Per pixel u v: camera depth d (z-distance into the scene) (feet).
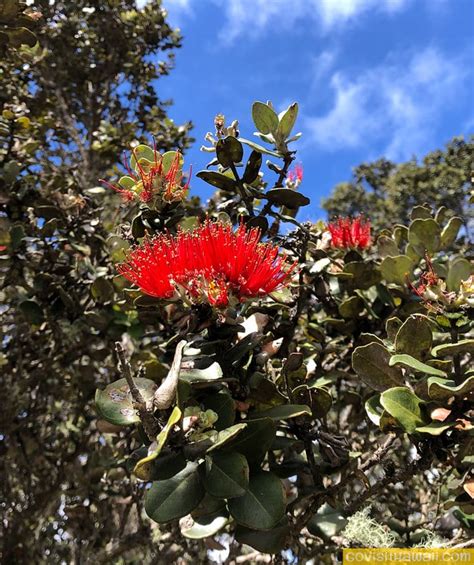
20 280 11.68
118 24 23.84
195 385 5.62
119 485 13.82
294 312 8.88
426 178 38.75
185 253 5.62
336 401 11.35
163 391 4.70
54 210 11.96
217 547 7.29
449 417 5.72
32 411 14.52
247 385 6.30
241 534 6.16
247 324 6.73
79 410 13.78
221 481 4.96
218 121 7.70
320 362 9.54
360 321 9.75
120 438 12.09
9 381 14.21
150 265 5.64
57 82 22.75
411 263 9.17
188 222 8.21
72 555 13.50
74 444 15.92
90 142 22.85
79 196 12.71
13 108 13.79
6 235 11.25
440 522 8.51
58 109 21.90
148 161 7.69
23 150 13.89
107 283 11.19
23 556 13.64
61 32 22.95
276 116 7.58
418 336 6.24
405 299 9.49
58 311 11.66
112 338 11.66
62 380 14.57
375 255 10.66
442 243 9.65
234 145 7.45
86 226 12.43
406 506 9.91
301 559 7.20
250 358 6.28
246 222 7.68
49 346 14.33
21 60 14.96
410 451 11.11
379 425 6.17
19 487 15.28
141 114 24.00
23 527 13.84
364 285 9.77
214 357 6.04
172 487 5.07
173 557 12.08
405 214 39.42
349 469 7.04
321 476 6.77
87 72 23.61
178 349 5.01
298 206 7.68
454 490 6.34
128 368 4.58
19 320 13.57
